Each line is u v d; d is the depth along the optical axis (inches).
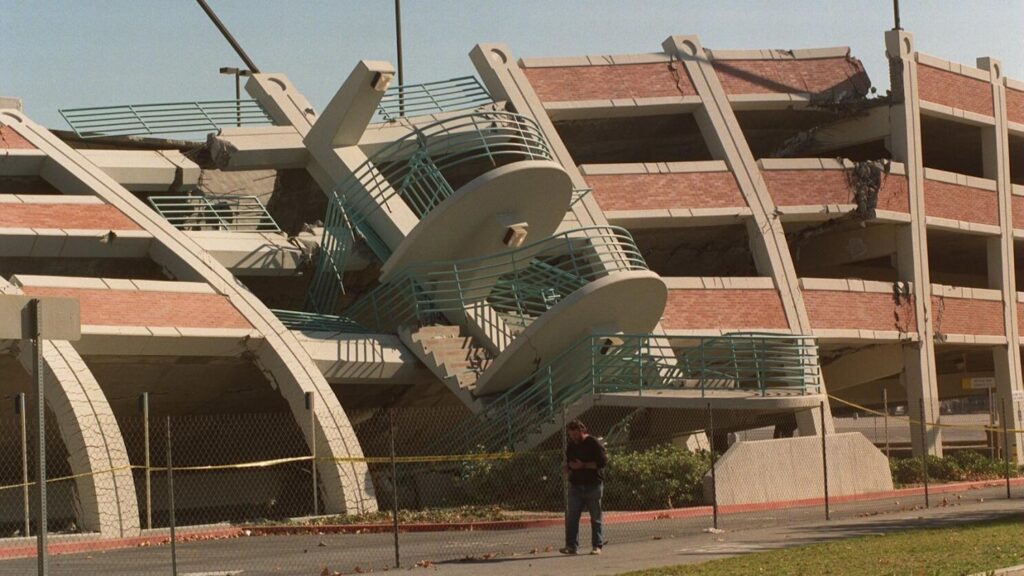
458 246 1354.6
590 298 1219.9
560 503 1101.1
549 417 1188.5
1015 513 940.0
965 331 1867.6
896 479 1387.8
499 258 1371.8
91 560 824.9
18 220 1258.6
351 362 1300.4
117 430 1048.2
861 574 551.8
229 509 1283.2
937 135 2046.0
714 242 1851.6
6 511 1112.8
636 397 1162.6
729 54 1817.2
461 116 1423.5
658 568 622.2
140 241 1314.0
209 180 1551.4
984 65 1984.5
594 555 717.9
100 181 1353.3
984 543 675.4
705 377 1294.3
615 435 1214.3
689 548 739.4
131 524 1016.2
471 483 1145.4
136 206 1338.6
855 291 1756.9
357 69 1445.6
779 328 1686.8
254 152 1513.3
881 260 2121.1
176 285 1234.0
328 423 1194.0
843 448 1227.2
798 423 1640.0
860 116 1857.8
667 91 1771.7
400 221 1427.2
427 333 1344.7
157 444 1365.7
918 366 1800.0
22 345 1051.3
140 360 1228.5
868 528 842.8
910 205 1813.5
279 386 1238.9
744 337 1285.7
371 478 1173.7
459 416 1432.1
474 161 1675.7
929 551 642.8
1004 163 1975.9
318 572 696.4
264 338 1243.8
